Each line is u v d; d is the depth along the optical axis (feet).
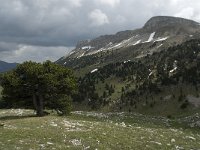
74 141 118.52
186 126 219.20
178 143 138.10
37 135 121.19
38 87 196.24
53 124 147.95
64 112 206.59
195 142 146.20
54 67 202.28
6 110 246.27
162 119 258.16
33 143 110.83
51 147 107.96
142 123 219.41
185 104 650.84
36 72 189.57
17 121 154.61
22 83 194.80
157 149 123.34
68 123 155.33
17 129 129.49
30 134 121.70
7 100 203.82
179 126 218.38
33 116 192.34
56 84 196.03
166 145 130.52
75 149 109.09
